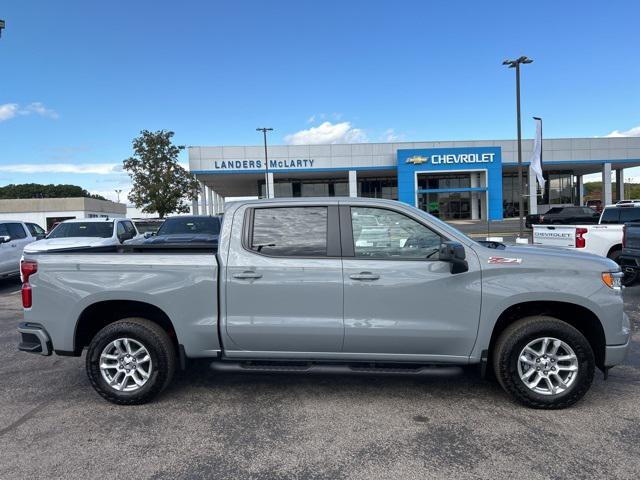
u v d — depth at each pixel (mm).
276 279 4281
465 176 47312
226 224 4465
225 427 4020
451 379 5070
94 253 4570
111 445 3730
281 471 3340
